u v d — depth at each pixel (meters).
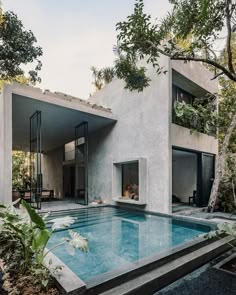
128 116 11.71
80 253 5.38
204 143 11.91
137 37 5.29
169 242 6.27
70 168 18.11
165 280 3.75
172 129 9.77
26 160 19.59
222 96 11.77
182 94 12.04
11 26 10.47
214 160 12.80
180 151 11.09
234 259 4.75
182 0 5.16
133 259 5.02
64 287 3.04
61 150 18.48
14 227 3.77
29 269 3.62
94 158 14.45
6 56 10.70
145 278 3.63
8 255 3.98
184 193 13.04
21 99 9.27
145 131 10.59
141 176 10.20
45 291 3.14
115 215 9.98
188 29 5.19
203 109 11.05
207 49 5.63
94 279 3.39
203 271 4.20
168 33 5.65
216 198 10.20
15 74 11.35
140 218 9.35
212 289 3.49
